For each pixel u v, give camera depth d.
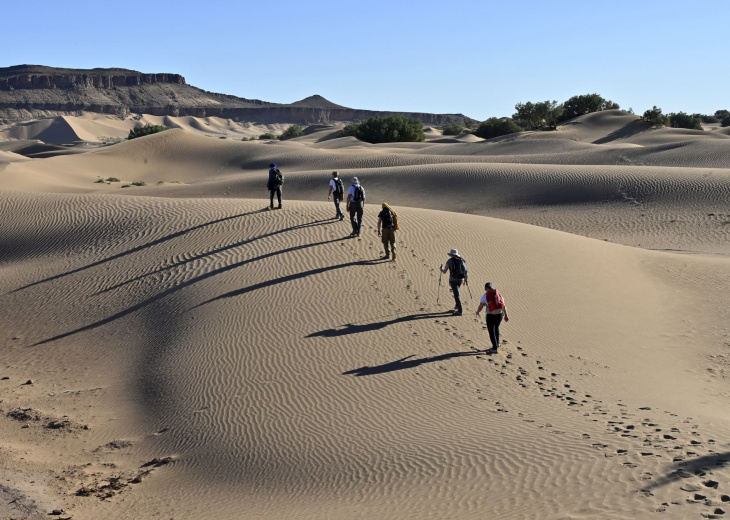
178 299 18.42
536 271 21.09
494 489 8.61
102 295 19.84
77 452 12.02
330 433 11.48
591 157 71.38
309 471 10.24
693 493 7.74
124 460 11.62
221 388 13.72
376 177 57.22
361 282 18.64
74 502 9.82
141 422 13.12
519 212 44.31
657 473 8.45
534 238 24.25
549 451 9.63
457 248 22.08
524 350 15.45
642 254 26.14
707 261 26.38
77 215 28.08
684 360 16.39
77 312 19.11
